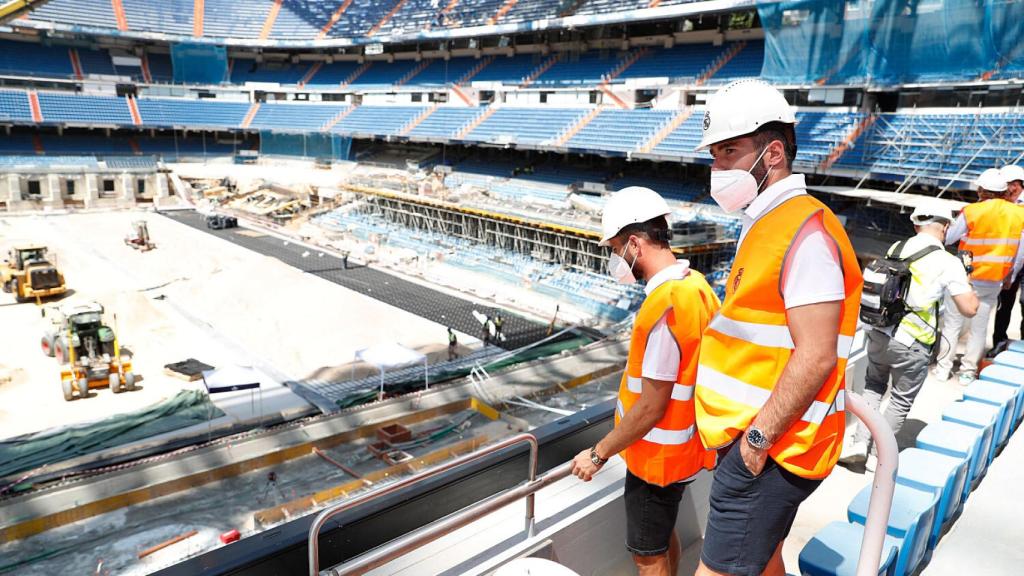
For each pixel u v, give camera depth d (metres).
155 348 26.73
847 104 34.50
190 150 67.06
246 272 36.78
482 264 40.94
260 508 16.47
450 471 3.55
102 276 36.78
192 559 2.76
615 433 2.96
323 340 28.62
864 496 4.02
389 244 46.75
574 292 35.34
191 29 66.06
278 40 67.00
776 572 2.84
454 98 58.69
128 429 20.16
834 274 2.18
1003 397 5.61
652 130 43.47
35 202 54.28
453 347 27.50
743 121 2.28
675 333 2.78
